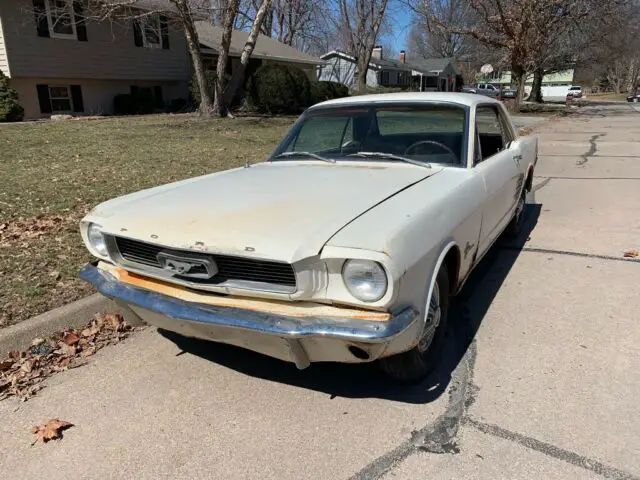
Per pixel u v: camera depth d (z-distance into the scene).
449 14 36.47
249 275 2.56
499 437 2.59
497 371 3.15
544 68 33.72
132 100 22.80
